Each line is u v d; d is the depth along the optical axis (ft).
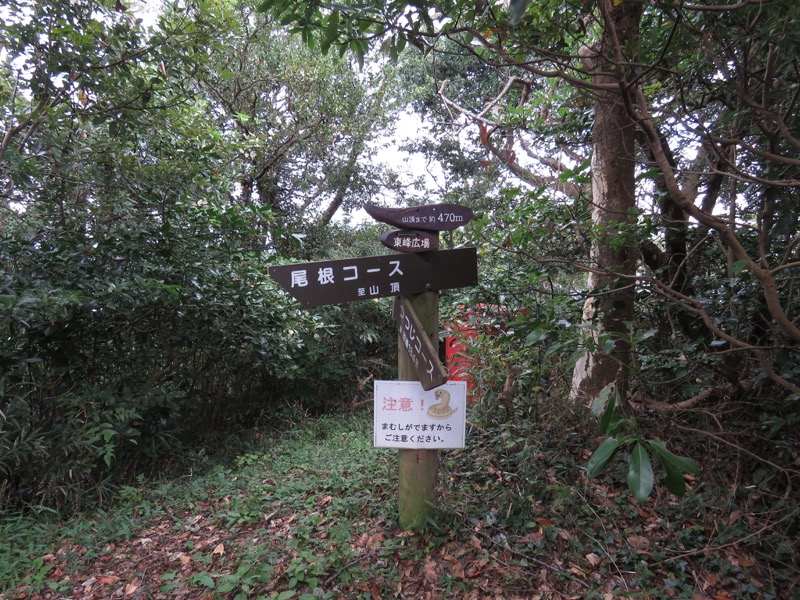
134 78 14.84
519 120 17.43
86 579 10.26
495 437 13.50
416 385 10.27
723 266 13.83
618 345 12.57
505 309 16.30
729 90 10.38
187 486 14.89
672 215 13.51
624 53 10.25
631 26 11.31
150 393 16.35
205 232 17.44
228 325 18.53
